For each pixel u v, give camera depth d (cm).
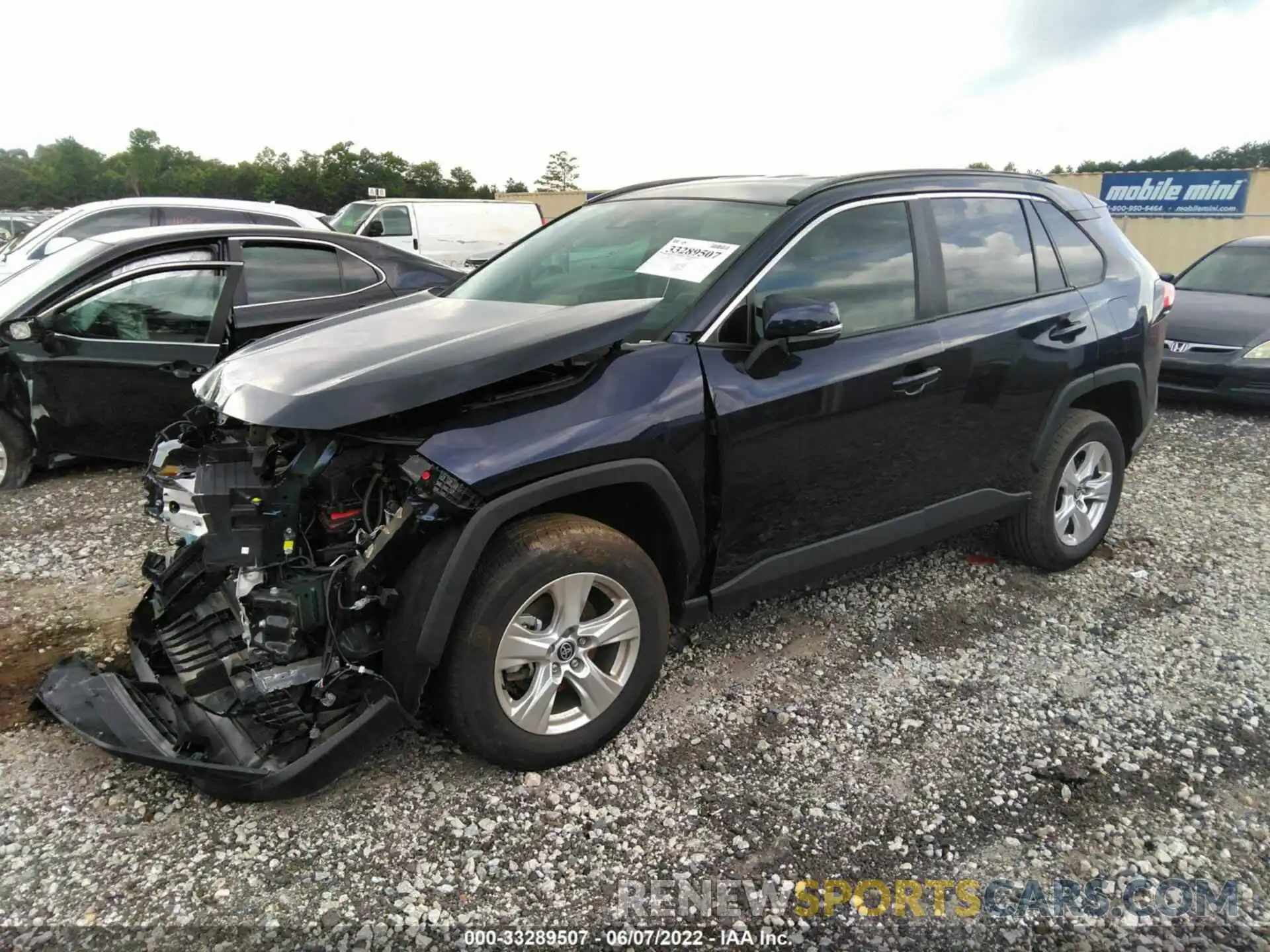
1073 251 436
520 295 362
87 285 551
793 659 365
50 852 252
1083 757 304
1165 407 847
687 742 309
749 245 324
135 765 291
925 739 313
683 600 317
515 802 276
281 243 616
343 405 247
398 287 666
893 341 348
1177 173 2225
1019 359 390
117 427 555
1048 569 445
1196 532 511
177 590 307
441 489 247
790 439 320
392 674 258
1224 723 325
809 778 292
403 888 242
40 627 385
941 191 385
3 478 557
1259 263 940
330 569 256
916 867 255
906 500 370
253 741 260
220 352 552
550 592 272
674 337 303
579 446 268
